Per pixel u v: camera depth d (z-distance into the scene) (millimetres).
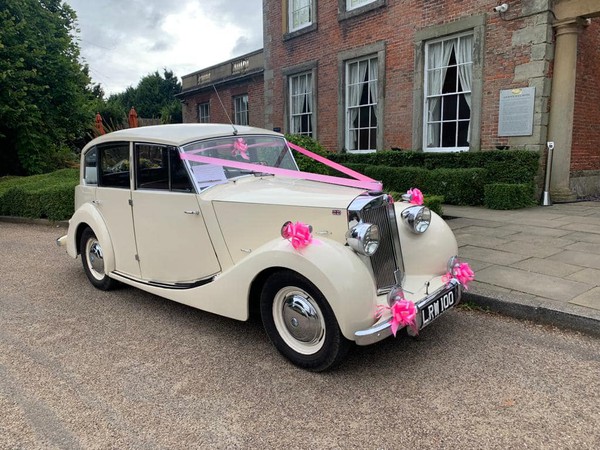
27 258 6598
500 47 8984
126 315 4262
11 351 3539
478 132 9523
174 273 4047
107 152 4551
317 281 2820
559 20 8312
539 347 3332
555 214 7723
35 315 4301
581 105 9203
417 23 10422
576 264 4906
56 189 9320
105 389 2967
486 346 3377
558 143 8695
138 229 4273
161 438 2465
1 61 12547
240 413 2672
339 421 2564
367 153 11734
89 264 5109
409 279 3455
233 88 18422
